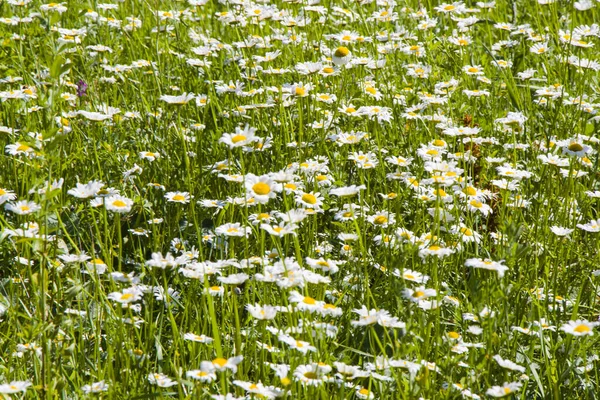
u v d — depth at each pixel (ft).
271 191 11.02
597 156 15.05
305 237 13.38
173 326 10.22
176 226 13.69
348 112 15.89
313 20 21.31
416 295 9.80
